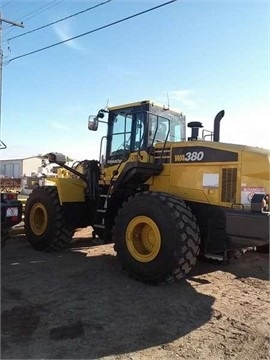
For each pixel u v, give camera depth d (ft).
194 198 21.16
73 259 24.68
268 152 19.80
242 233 18.31
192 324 15.20
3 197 24.13
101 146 26.63
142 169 22.27
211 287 19.95
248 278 21.90
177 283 20.25
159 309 16.56
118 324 14.89
